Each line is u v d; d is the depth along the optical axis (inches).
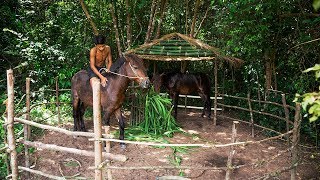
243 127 298.2
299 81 265.6
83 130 257.9
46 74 350.6
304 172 203.2
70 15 378.6
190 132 275.4
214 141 253.9
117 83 215.0
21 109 291.0
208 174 192.1
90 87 228.1
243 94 338.0
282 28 278.8
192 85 301.7
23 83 343.6
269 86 305.4
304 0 263.9
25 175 187.2
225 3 274.5
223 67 371.6
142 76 209.2
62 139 242.7
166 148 232.8
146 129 263.0
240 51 306.0
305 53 260.4
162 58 276.7
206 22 382.3
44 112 297.7
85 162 206.2
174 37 298.2
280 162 213.9
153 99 270.8
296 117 165.3
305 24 269.3
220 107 364.2
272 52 297.0
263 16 252.7
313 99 84.7
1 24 349.4
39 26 379.9
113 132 261.1
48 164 201.6
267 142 255.1
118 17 373.1
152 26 334.0
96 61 223.6
